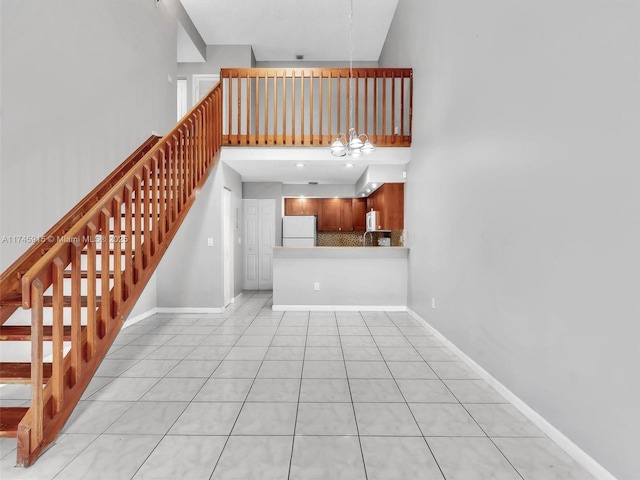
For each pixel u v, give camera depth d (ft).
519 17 7.14
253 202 24.09
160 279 16.37
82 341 6.97
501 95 7.86
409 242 16.16
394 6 17.83
